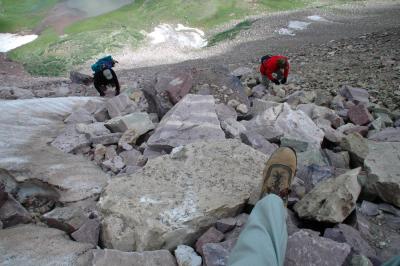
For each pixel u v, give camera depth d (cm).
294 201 333
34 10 4259
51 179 383
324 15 3975
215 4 4309
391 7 4147
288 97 670
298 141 430
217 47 3297
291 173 312
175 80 598
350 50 1295
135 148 483
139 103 641
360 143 419
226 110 552
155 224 290
